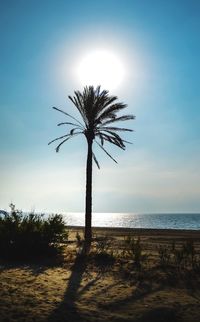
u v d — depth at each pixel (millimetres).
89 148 28969
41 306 8188
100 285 10531
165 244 22688
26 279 11312
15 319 7246
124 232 39125
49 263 14742
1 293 9266
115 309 8148
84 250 18062
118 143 29109
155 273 11953
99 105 28250
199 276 11492
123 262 14172
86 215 27719
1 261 15492
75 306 8281
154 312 7758
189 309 8164
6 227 16250
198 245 22578
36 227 16859
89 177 28484
